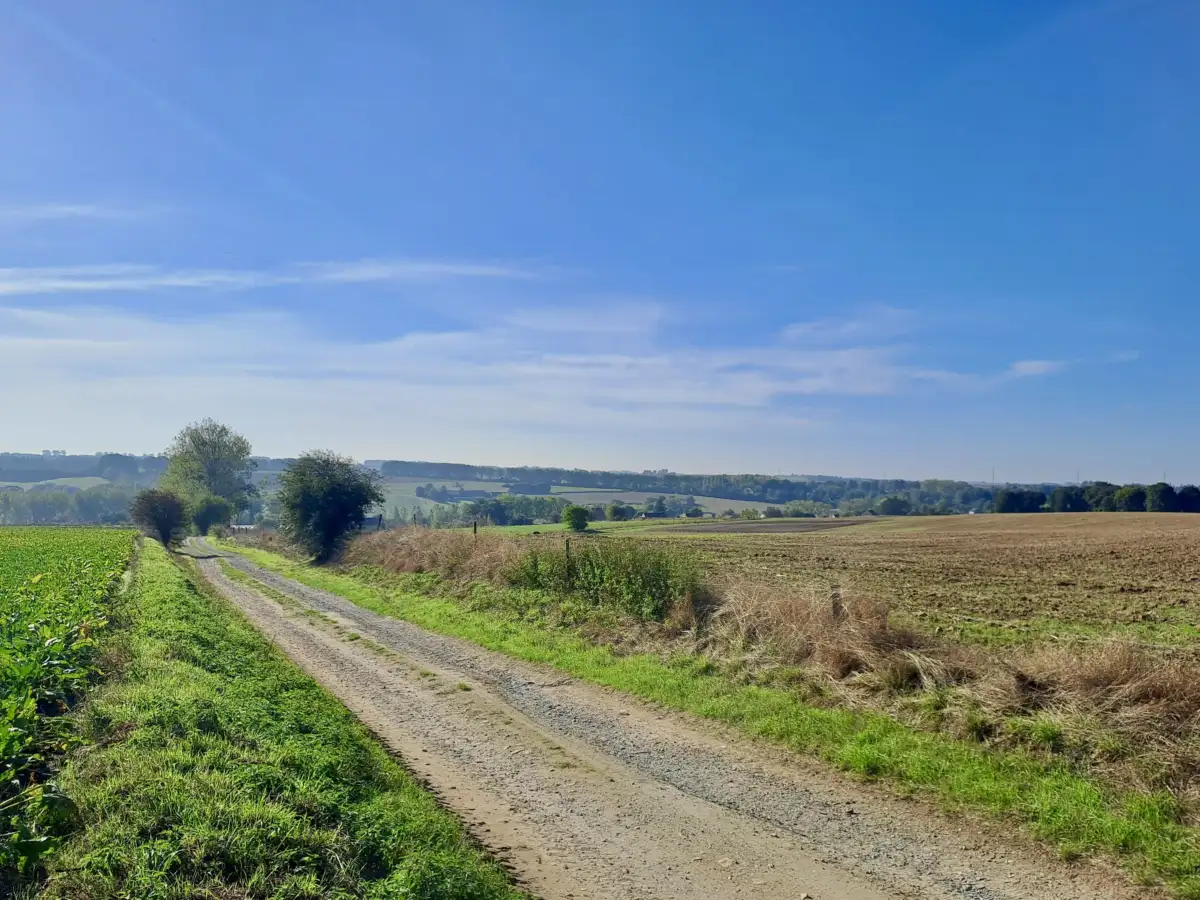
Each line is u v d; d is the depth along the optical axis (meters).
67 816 5.37
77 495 143.50
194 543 76.81
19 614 11.60
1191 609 19.20
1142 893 5.62
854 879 5.98
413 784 7.92
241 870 5.11
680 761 8.81
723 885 5.93
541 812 7.39
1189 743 7.26
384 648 15.77
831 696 10.30
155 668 10.27
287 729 8.51
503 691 12.09
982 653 10.26
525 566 20.25
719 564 32.16
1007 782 7.37
